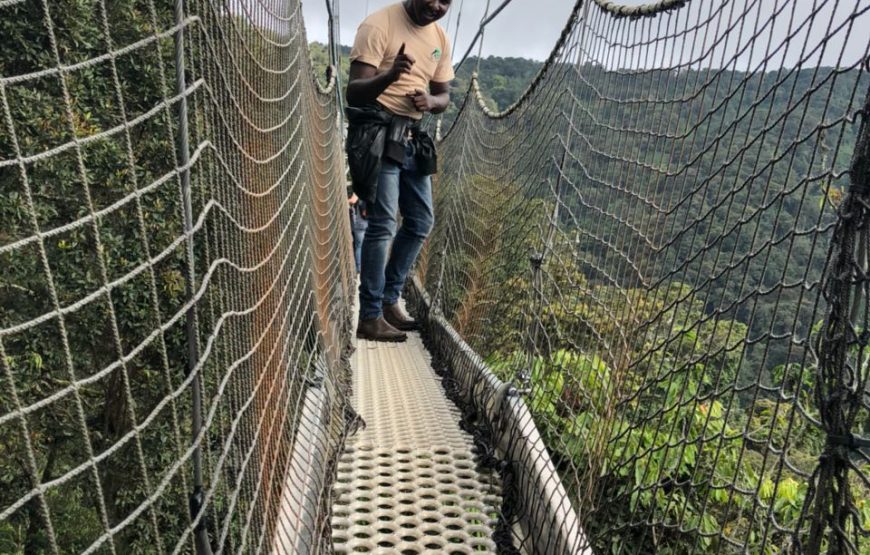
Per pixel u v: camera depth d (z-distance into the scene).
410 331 4.96
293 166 2.58
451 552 2.18
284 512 1.93
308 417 2.47
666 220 1.89
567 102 3.06
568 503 2.08
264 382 1.90
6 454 4.35
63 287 4.75
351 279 6.26
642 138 2.15
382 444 2.88
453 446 2.88
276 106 2.23
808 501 1.18
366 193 4.05
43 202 4.61
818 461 1.17
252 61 1.88
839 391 1.12
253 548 1.62
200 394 1.31
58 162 4.46
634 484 2.59
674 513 2.82
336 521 2.30
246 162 1.76
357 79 3.85
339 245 5.05
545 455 2.30
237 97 1.67
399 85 4.03
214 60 1.42
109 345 4.85
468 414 3.10
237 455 1.52
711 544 2.80
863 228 1.10
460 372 3.57
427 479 2.60
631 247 2.13
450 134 6.50
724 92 1.78
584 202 2.64
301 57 2.95
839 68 1.20
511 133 4.14
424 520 2.33
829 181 1.18
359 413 3.25
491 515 2.42
